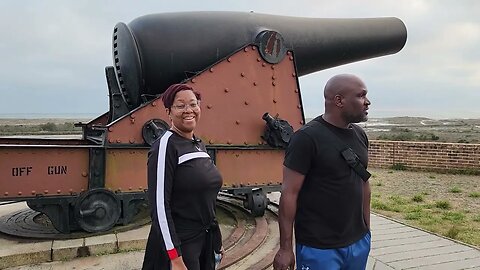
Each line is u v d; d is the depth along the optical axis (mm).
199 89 3969
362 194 2014
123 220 3721
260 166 4262
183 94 1968
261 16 4852
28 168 3393
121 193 3672
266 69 4289
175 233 1863
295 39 4926
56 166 3480
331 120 1991
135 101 4367
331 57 5258
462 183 9289
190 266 1951
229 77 4105
